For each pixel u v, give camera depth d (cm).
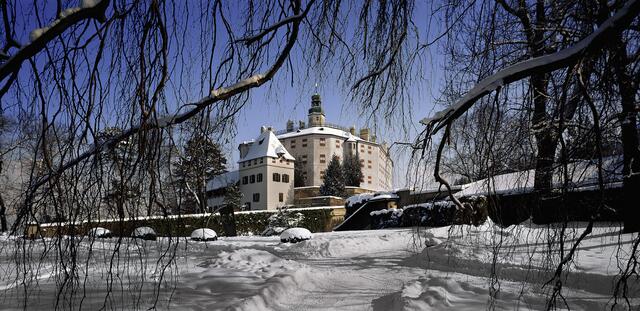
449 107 374
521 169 434
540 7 527
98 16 276
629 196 548
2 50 279
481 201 473
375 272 1012
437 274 919
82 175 317
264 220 3809
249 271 823
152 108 287
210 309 541
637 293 556
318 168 7638
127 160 312
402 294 634
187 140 356
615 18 271
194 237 1324
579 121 381
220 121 382
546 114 410
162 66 299
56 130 310
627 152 405
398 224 3008
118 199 313
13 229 327
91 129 303
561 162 357
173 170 337
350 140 7638
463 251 1003
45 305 499
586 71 351
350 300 685
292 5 373
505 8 516
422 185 518
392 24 506
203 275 766
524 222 427
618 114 382
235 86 331
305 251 1585
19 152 333
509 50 541
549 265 377
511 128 438
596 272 695
